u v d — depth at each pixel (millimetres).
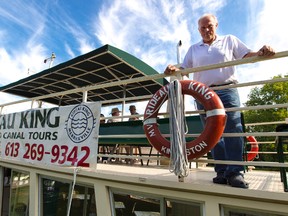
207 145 2223
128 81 3205
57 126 3947
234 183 2180
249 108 2242
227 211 2230
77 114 3676
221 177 2412
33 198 4133
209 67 2490
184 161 2262
